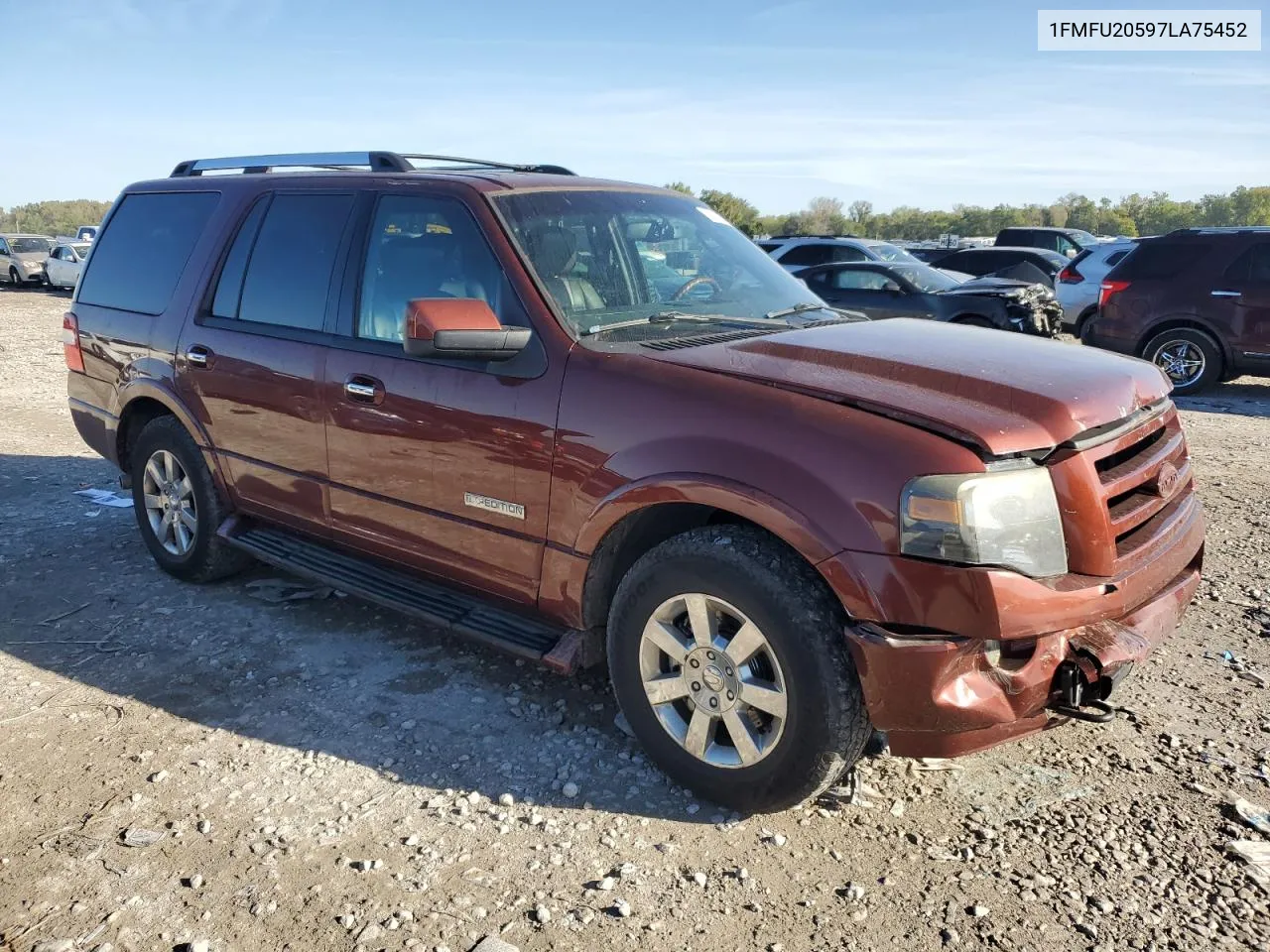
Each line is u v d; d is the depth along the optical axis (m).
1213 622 4.42
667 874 2.79
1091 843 2.90
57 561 5.30
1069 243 24.78
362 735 3.52
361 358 3.85
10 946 2.49
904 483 2.60
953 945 2.51
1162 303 10.98
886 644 2.64
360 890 2.72
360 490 3.94
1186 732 3.50
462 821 3.02
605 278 3.64
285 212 4.37
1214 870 2.77
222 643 4.29
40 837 2.94
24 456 7.74
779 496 2.75
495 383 3.41
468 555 3.63
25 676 3.96
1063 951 2.48
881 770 3.29
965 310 12.30
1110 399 2.96
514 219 3.61
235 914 2.62
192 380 4.61
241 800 3.13
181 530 4.94
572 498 3.22
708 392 2.97
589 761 3.37
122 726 3.58
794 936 2.55
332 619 4.55
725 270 4.07
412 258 3.79
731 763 3.00
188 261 4.77
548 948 2.50
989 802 3.11
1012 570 2.59
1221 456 7.71
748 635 2.88
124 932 2.55
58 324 18.81
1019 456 2.66
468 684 3.91
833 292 13.45
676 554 3.00
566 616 3.39
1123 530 2.87
